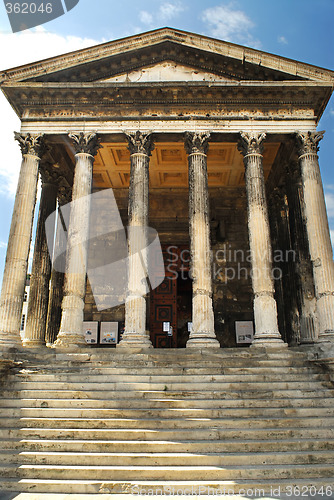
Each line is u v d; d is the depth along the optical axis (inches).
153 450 411.8
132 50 824.9
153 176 1089.4
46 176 944.3
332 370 581.9
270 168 1046.4
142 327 703.7
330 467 381.1
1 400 503.2
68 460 396.8
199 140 800.3
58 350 662.5
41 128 816.9
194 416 476.4
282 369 586.9
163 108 820.0
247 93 811.4
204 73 844.0
